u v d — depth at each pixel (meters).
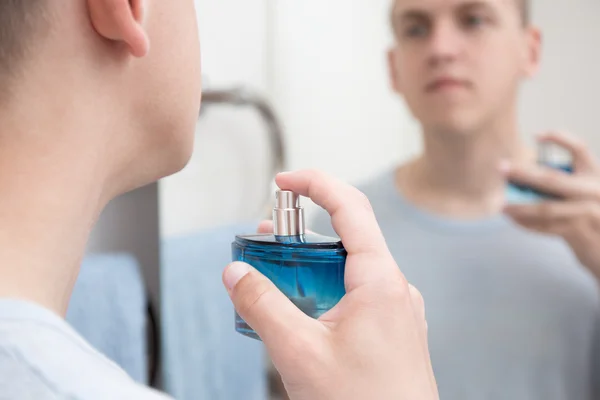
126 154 0.30
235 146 0.91
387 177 1.05
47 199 0.25
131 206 0.75
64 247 0.26
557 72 1.10
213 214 0.87
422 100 0.92
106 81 0.27
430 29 0.89
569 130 1.10
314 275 0.34
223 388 0.82
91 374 0.22
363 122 1.13
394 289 0.31
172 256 0.78
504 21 0.88
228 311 0.83
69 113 0.26
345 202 0.34
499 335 0.92
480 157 0.95
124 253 0.73
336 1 1.07
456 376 0.92
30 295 0.24
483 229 0.96
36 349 0.21
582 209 0.83
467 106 0.90
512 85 0.92
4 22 0.24
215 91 0.86
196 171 0.85
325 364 0.30
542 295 0.92
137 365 0.71
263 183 0.96
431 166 0.99
